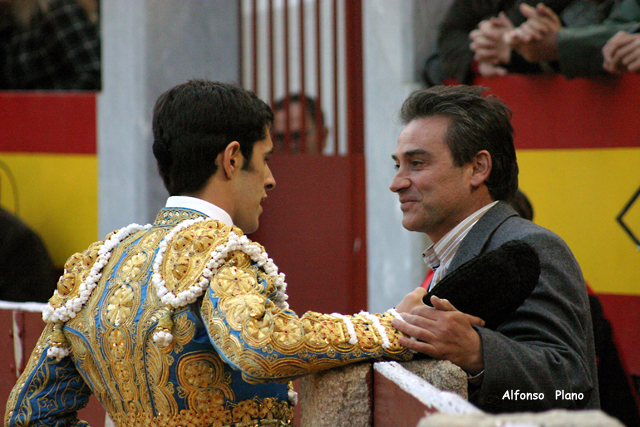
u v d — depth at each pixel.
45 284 16.23
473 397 5.29
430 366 5.13
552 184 12.93
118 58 17.09
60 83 19.55
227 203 5.83
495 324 5.73
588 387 5.49
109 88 17.27
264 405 5.45
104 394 5.71
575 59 11.89
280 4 23.97
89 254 5.91
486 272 5.46
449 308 5.27
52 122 17.97
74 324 5.71
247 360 4.77
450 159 6.39
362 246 16.52
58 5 19.61
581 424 3.39
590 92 12.41
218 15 17.84
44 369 5.82
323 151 17.17
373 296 15.66
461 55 13.88
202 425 5.23
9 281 15.81
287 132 16.88
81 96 17.62
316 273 16.80
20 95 18.31
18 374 9.48
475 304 5.48
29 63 19.75
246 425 5.33
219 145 5.73
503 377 5.14
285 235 16.94
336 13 16.36
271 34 16.80
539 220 13.08
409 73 14.93
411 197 6.52
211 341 4.99
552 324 5.59
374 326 5.25
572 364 5.46
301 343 4.90
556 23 12.17
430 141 6.42
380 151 15.45
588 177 12.53
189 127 5.72
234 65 18.19
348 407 5.16
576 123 12.62
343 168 16.62
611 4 12.55
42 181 18.12
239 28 18.28
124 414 5.58
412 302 5.46
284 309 5.35
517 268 5.50
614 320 12.23
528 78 13.09
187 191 5.85
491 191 6.50
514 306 5.55
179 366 5.19
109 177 17.30
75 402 5.93
